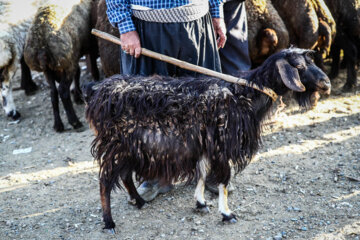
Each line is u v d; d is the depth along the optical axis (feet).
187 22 10.71
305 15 18.95
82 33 20.08
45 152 17.24
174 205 12.40
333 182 13.14
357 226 10.73
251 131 10.53
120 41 10.96
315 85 10.31
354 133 16.43
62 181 14.53
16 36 20.94
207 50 11.50
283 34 18.75
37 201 13.21
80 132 19.22
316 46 20.11
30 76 23.95
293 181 13.37
